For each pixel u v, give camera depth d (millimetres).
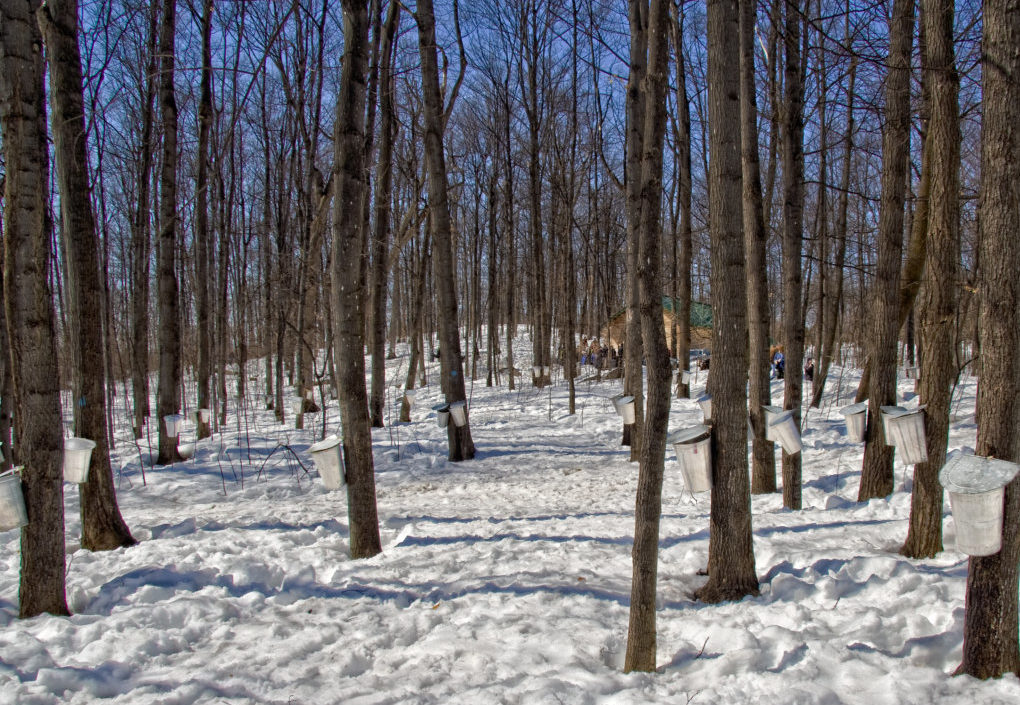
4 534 6316
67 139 5602
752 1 6199
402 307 40344
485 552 5418
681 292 17094
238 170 19609
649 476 3170
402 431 13758
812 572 4266
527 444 12266
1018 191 2715
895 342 6352
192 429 15828
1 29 3980
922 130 7355
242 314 18156
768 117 7473
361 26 5605
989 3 2766
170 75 11094
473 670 3309
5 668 3229
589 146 18359
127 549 5840
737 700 2811
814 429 11148
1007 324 2736
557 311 31000
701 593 4215
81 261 5883
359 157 5688
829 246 15617
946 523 5137
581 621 3762
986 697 2648
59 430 4180
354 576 4898
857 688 2840
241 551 5750
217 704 2951
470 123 23547
